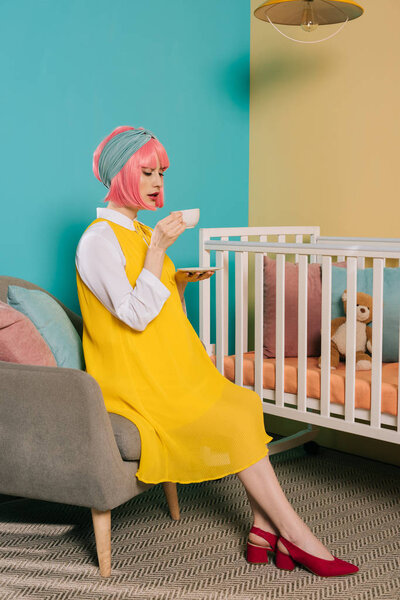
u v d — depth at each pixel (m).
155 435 1.70
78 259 1.72
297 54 2.82
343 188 2.71
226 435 1.68
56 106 2.31
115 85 2.49
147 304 1.65
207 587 1.65
